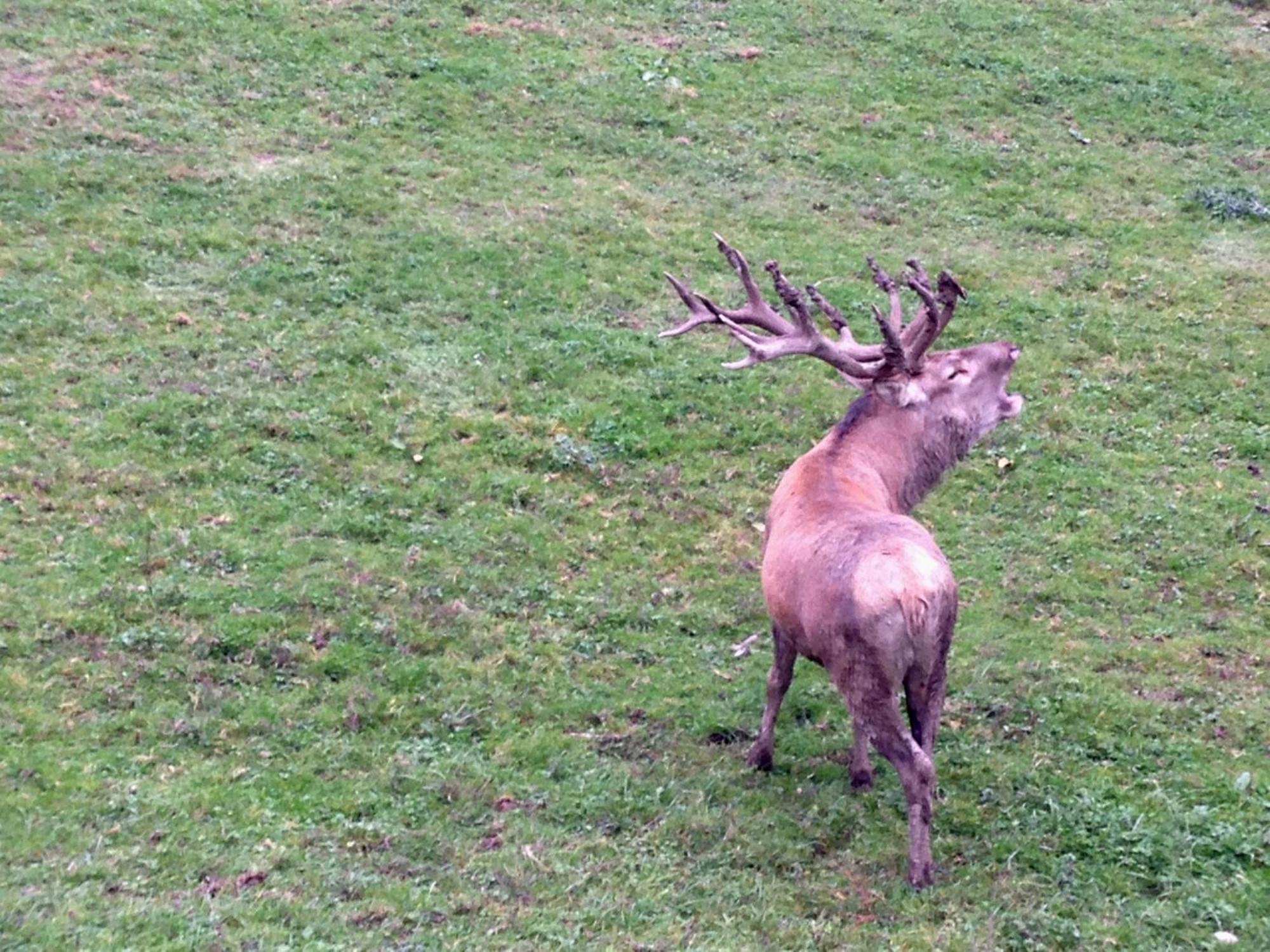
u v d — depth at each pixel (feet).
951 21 73.31
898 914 25.44
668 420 43.91
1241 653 34.86
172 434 40.45
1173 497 41.50
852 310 49.65
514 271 50.52
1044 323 50.24
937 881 26.35
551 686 32.32
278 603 34.09
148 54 61.82
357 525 37.55
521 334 47.09
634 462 41.83
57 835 25.95
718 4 72.84
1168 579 37.99
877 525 26.32
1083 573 38.01
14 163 52.75
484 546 37.42
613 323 48.47
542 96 62.69
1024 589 37.19
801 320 29.66
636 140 60.44
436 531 37.78
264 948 23.24
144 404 41.34
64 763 28.07
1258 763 30.48
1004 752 30.78
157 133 56.24
